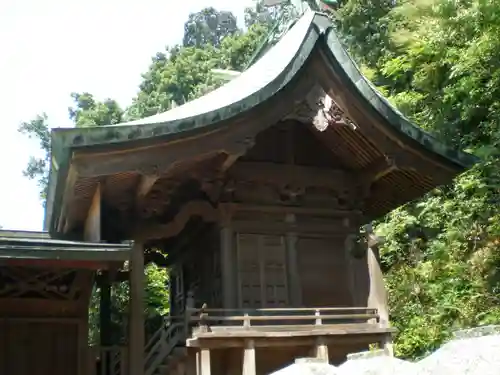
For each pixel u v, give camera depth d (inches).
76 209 473.7
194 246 581.6
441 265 759.7
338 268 539.5
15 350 400.2
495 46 668.7
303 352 476.4
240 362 448.1
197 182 500.1
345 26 1151.0
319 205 546.6
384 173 524.1
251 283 501.0
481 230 720.3
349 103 490.3
